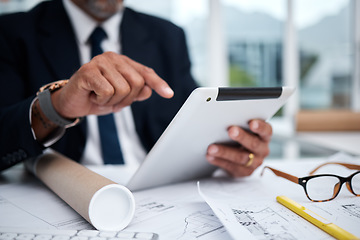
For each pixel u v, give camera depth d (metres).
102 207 0.32
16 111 0.53
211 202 0.34
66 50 0.84
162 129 0.93
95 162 0.86
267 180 0.52
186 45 1.07
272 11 2.73
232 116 0.43
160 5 2.69
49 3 0.93
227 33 2.75
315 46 2.75
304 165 0.63
